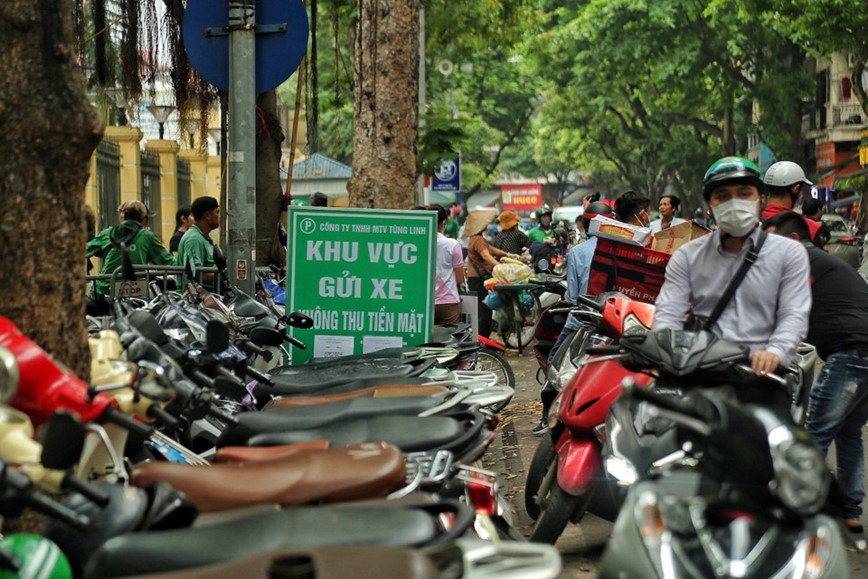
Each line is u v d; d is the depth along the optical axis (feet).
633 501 12.13
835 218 90.27
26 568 9.28
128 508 10.14
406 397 16.02
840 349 19.92
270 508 10.91
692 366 14.32
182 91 39.45
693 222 28.89
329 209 23.90
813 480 11.65
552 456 20.66
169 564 9.41
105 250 36.42
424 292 23.88
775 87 128.57
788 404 15.65
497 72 155.12
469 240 51.57
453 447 13.94
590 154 218.59
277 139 39.60
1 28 12.66
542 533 17.48
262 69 24.48
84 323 13.35
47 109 12.74
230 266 24.63
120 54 38.04
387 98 38.37
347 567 8.85
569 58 143.23
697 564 11.71
